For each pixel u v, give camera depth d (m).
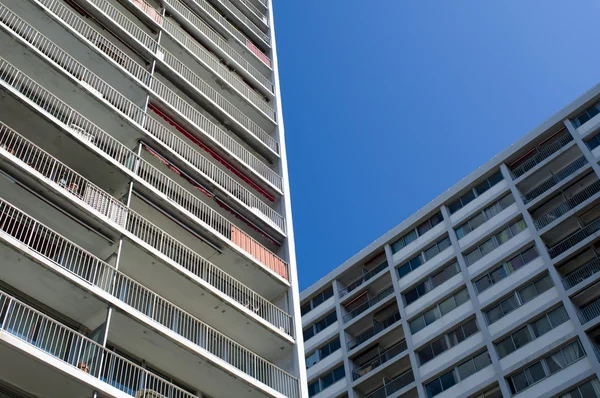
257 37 39.84
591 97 45.78
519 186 46.06
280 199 30.23
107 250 21.25
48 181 20.00
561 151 44.53
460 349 41.88
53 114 23.67
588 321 37.34
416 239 50.19
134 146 25.16
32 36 24.66
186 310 23.09
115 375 20.12
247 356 22.58
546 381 36.84
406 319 46.06
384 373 45.41
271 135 34.03
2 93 21.12
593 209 41.34
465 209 48.22
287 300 26.14
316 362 50.09
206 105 30.45
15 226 20.39
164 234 22.83
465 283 44.28
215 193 26.73
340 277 54.22
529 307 40.22
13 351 15.98
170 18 33.78
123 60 27.97
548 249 41.97
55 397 17.34
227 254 24.94
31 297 19.45
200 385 21.81
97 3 29.17
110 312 18.97
